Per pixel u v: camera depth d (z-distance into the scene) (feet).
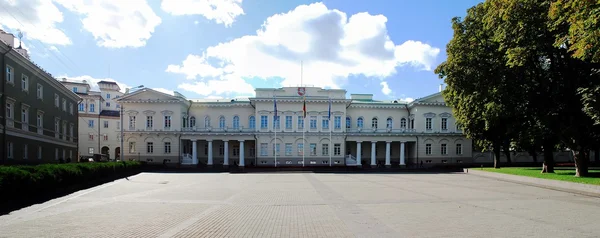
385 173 146.72
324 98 200.85
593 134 95.76
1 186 54.60
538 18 79.82
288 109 201.36
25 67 127.65
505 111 102.17
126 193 74.74
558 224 41.52
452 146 212.23
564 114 95.04
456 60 109.40
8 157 115.85
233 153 213.46
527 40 84.69
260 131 199.11
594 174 99.76
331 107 202.80
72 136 185.16
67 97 176.76
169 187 87.71
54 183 74.13
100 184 97.50
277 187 85.92
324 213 48.88
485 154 217.56
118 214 48.96
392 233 36.86
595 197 67.21
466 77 108.47
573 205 56.54
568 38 68.23
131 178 120.26
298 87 205.16
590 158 218.18
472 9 109.40
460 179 111.75
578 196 68.49
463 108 135.74
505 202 59.31
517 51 83.46
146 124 203.41
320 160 199.31
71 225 41.83
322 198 64.69
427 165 207.41
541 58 97.19
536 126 100.22
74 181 85.51
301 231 38.09
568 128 93.25
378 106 220.23
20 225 41.98
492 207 53.83
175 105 203.62
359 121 220.23
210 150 199.21
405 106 221.87
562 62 91.45
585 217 45.98
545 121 95.91
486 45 104.99
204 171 161.58
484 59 104.68
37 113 139.23
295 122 201.16
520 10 81.41
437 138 210.79
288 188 83.30
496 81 101.65
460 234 36.50
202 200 63.05
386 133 203.92
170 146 201.16
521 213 48.70
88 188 85.81
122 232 38.17
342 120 202.69
